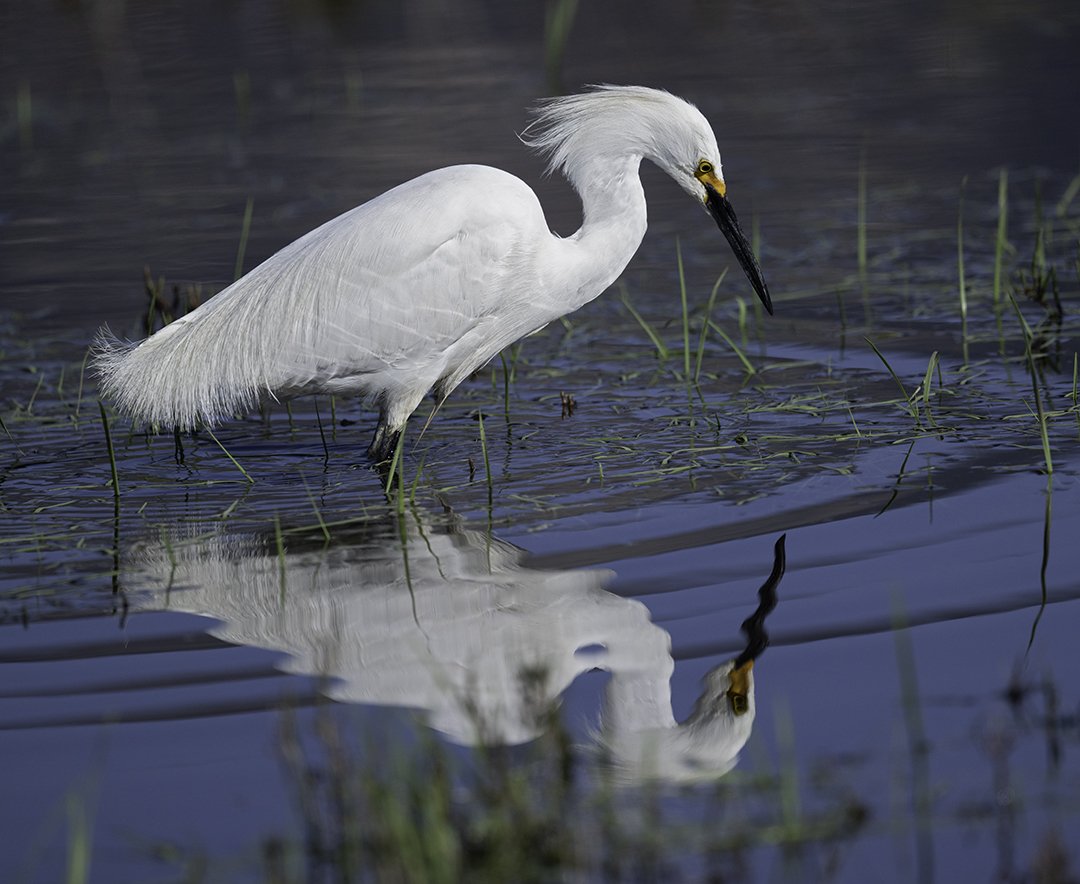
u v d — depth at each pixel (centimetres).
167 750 716
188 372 1164
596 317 1645
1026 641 808
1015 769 680
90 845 641
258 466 1209
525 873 611
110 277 1755
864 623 838
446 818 612
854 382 1363
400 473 1091
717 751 717
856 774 683
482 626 863
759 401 1318
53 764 705
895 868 614
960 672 775
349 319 1147
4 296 1700
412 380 1182
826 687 766
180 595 920
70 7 3303
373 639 847
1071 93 2412
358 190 2048
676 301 1672
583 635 848
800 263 1767
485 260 1155
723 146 2261
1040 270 1594
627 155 1204
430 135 2294
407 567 955
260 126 2442
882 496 1048
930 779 676
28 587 939
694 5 3266
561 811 654
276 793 676
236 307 1168
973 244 1786
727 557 942
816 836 637
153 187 2148
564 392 1375
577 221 1858
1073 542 944
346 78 2723
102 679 795
